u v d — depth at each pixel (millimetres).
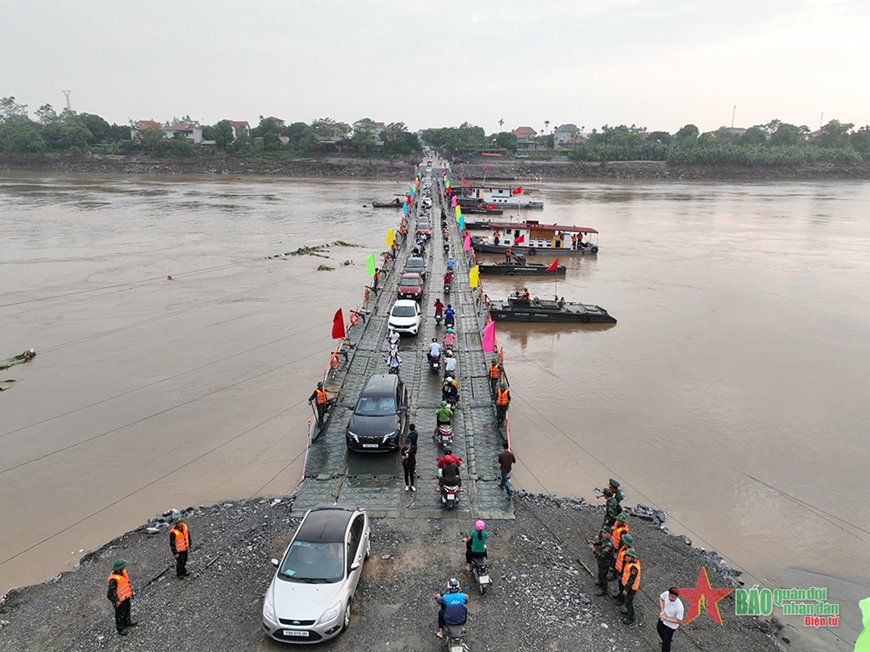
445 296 38469
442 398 22609
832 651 12273
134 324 33312
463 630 11453
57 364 27344
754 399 25188
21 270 45469
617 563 12305
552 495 17656
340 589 11344
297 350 29422
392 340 25000
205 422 21938
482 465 18156
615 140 193750
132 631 11445
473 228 71750
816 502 18094
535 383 26438
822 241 67500
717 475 19375
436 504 15977
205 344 30234
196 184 129000
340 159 164125
